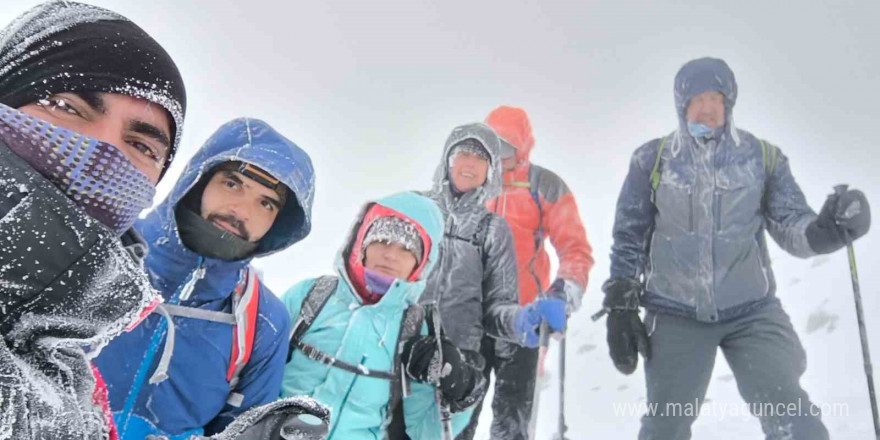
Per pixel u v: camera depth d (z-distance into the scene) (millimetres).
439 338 4195
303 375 3807
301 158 2617
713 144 6391
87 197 917
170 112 1044
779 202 6340
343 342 3869
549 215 6422
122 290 761
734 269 6199
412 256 4312
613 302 6332
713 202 6309
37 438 682
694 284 6207
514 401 5688
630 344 6207
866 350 5684
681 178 6395
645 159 6531
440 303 5699
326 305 3994
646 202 6457
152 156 1038
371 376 3861
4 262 686
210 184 2537
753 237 6289
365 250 4258
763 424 5871
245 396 2570
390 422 4066
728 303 6152
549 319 5555
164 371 2314
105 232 752
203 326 2457
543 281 6316
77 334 751
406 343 4156
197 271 2457
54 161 886
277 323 2658
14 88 916
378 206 4430
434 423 4254
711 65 6445
